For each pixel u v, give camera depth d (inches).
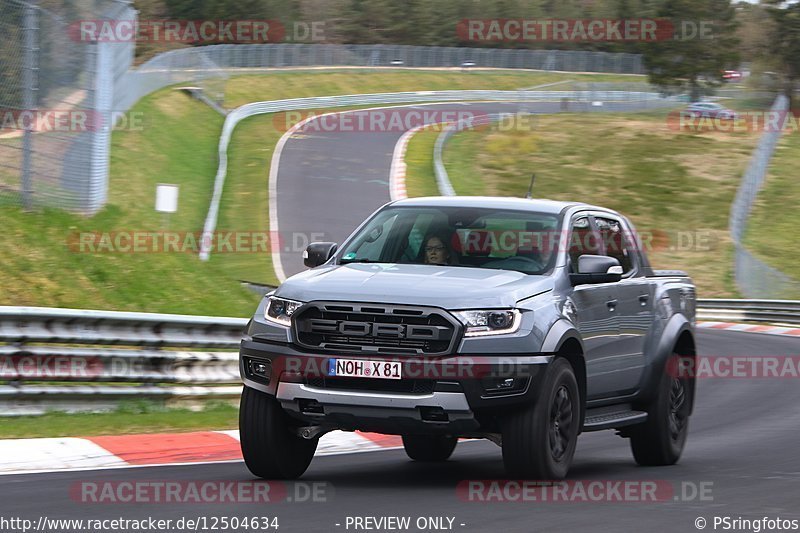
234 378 1598.2
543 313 884.0
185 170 4274.1
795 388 2181.3
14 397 1284.4
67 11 2159.2
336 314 860.6
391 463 1077.8
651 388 1100.5
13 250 1910.7
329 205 4667.8
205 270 2433.6
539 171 6678.2
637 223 5940.0
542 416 866.1
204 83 6314.0
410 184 5521.7
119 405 1411.2
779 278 4675.2
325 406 856.9
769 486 925.8
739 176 6884.8
